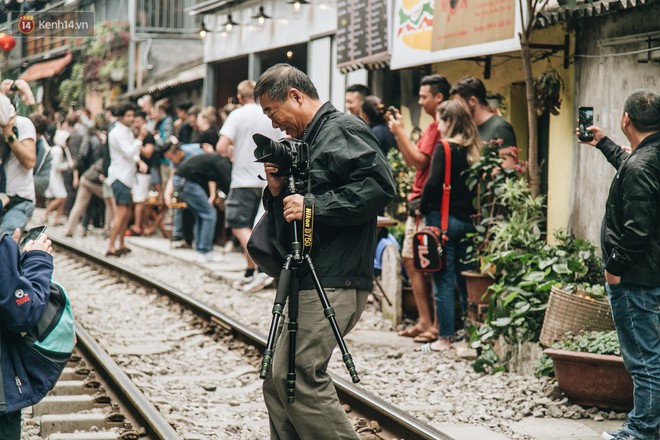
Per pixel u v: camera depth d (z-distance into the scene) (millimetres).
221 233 21172
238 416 7906
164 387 8820
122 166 18875
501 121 10570
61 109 38969
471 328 9547
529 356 8992
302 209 5164
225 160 17594
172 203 19828
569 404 7934
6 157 9250
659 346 6645
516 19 10945
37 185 10453
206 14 27281
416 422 6973
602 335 7969
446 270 10188
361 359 10023
